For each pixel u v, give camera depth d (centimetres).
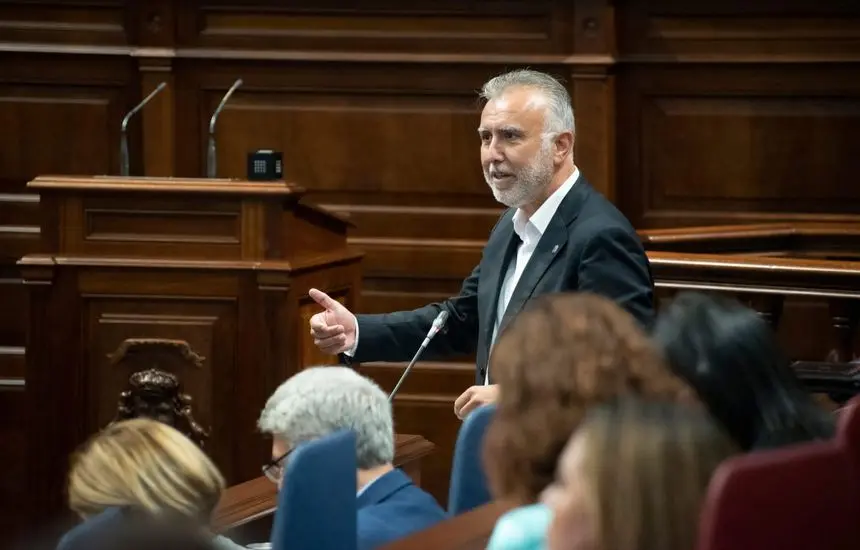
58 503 1425
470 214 1997
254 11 2005
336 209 2019
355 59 1980
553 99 1083
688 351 713
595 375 544
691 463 448
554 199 1084
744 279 1470
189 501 732
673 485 443
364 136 2005
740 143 1970
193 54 1998
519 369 552
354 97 2006
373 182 2009
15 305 2048
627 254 1043
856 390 1180
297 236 1430
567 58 1944
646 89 1983
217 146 2020
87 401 1419
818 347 1930
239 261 1391
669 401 528
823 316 1925
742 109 1967
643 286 1042
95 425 1417
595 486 441
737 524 471
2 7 2039
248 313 1387
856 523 505
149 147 2014
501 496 552
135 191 1397
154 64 1998
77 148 2045
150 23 2006
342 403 828
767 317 1495
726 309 726
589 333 558
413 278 2009
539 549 534
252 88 2014
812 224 1873
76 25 2030
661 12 1966
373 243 2006
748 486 477
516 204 1086
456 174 1994
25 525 1438
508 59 1958
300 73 2008
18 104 2047
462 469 833
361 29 1994
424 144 1995
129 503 721
